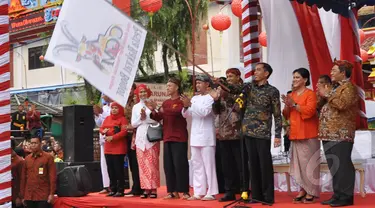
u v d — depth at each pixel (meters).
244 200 6.76
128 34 7.05
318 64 9.14
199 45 20.39
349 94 6.32
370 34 14.41
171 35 17.02
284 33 9.12
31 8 16.88
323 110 6.57
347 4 8.34
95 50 6.82
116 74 6.93
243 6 8.09
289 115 6.99
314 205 6.49
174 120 7.57
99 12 6.90
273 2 9.09
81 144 9.28
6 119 6.73
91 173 9.18
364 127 8.40
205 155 7.29
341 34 8.75
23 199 8.62
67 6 6.76
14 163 8.89
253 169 6.84
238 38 19.88
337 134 6.39
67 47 6.71
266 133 6.75
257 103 6.78
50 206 8.64
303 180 6.73
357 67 8.56
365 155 8.27
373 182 8.10
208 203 6.96
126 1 8.21
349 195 6.38
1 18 6.72
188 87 17.55
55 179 8.55
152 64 17.73
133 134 8.15
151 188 7.76
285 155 8.23
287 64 9.10
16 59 25.97
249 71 8.01
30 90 25.14
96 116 9.20
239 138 7.08
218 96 7.20
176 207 6.94
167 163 7.65
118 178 8.28
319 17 9.27
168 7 16.48
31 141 8.55
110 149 8.27
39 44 24.59
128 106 8.45
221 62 20.08
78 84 23.72
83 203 8.27
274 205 6.59
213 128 7.36
